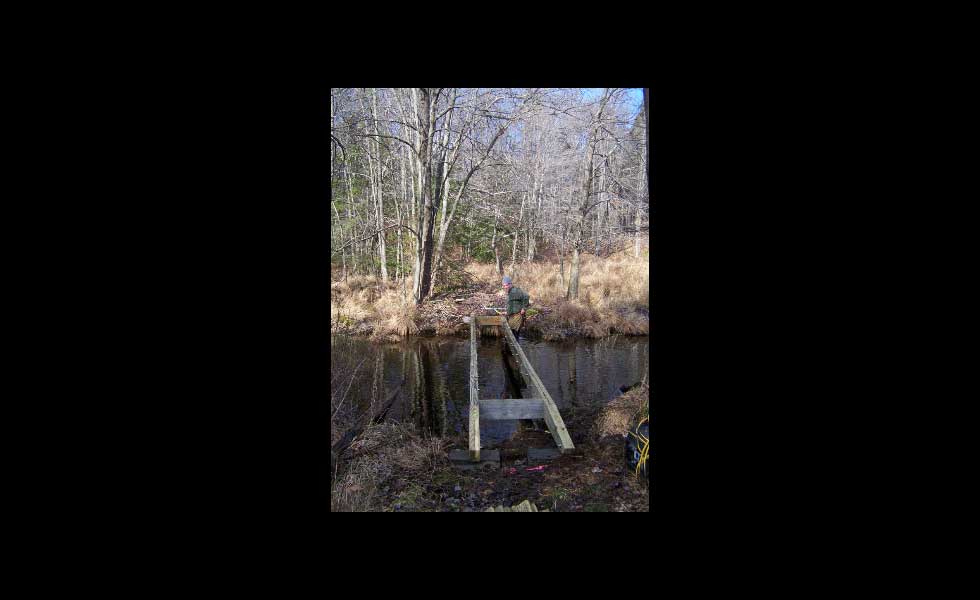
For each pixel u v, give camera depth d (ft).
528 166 48.91
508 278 33.86
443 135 41.29
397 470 12.63
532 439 15.12
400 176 49.88
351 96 38.60
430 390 21.93
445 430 16.61
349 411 18.10
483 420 17.35
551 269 54.49
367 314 35.70
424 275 41.27
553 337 32.81
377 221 48.67
